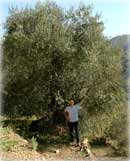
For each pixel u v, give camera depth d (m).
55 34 22.80
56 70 23.09
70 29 23.56
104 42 24.02
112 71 23.62
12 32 23.91
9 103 24.67
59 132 23.73
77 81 22.95
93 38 23.53
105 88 23.50
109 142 21.44
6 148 16.30
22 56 23.42
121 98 23.83
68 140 22.11
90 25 23.73
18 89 24.42
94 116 23.39
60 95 23.34
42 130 23.84
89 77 22.89
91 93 23.30
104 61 23.53
